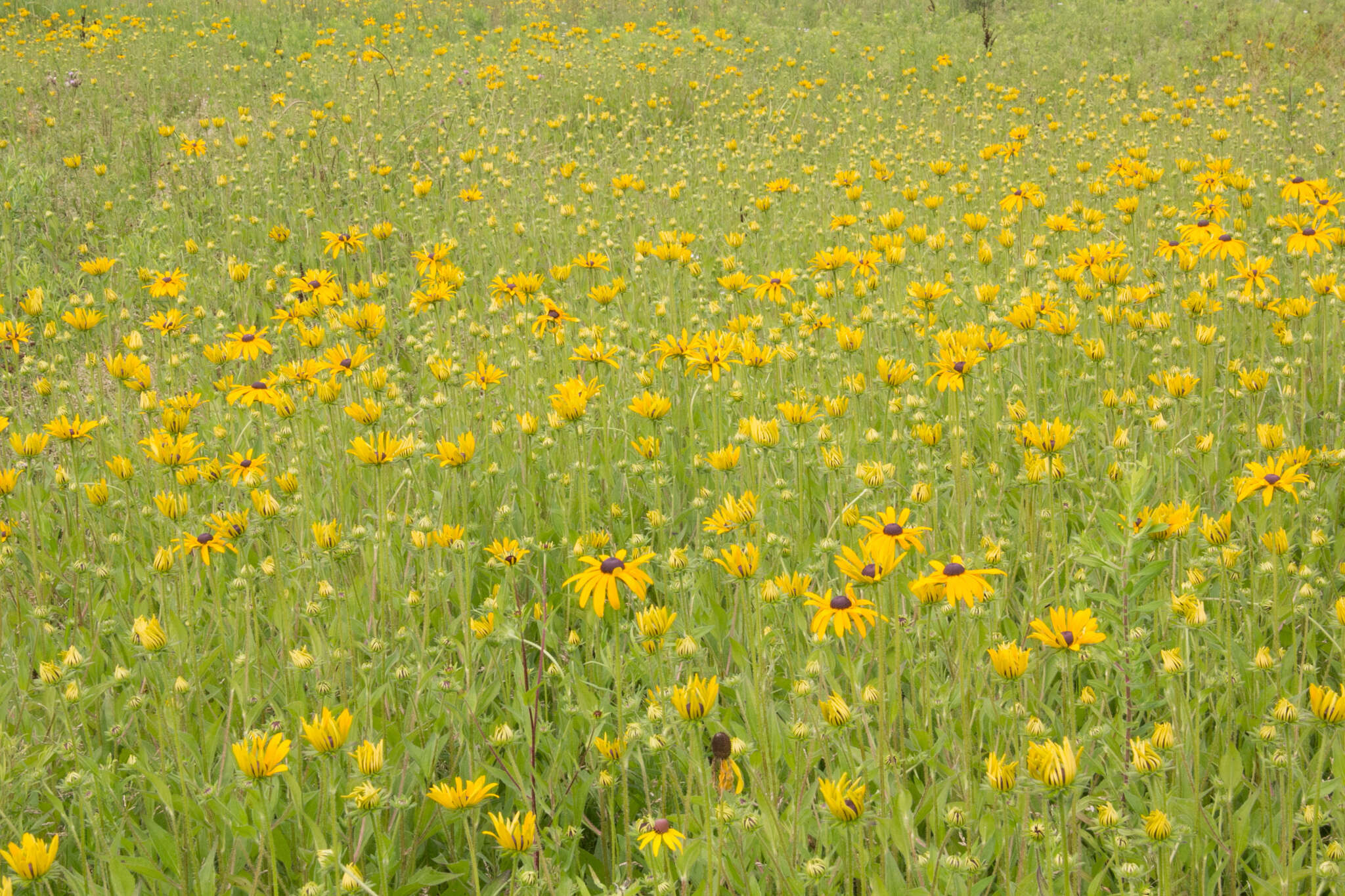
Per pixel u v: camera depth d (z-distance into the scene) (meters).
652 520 3.64
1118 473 3.27
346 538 3.60
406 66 13.79
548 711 3.20
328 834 2.50
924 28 19.45
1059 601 3.00
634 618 3.48
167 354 5.68
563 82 13.14
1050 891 2.09
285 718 2.99
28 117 10.95
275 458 4.82
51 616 3.78
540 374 5.37
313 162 9.87
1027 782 2.06
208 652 3.26
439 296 5.27
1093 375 4.73
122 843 2.68
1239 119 10.86
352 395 4.74
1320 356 5.32
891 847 2.58
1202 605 2.54
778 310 5.98
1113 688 2.92
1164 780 2.28
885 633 2.57
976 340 3.61
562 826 2.73
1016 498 4.08
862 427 4.31
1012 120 11.52
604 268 6.43
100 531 4.26
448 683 2.89
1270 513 3.16
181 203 8.88
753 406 4.55
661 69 14.00
